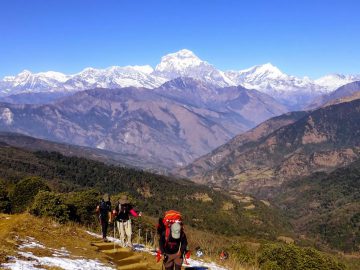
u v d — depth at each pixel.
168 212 12.13
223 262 22.86
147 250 20.03
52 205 27.84
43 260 13.43
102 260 15.70
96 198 34.56
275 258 46.97
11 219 20.44
